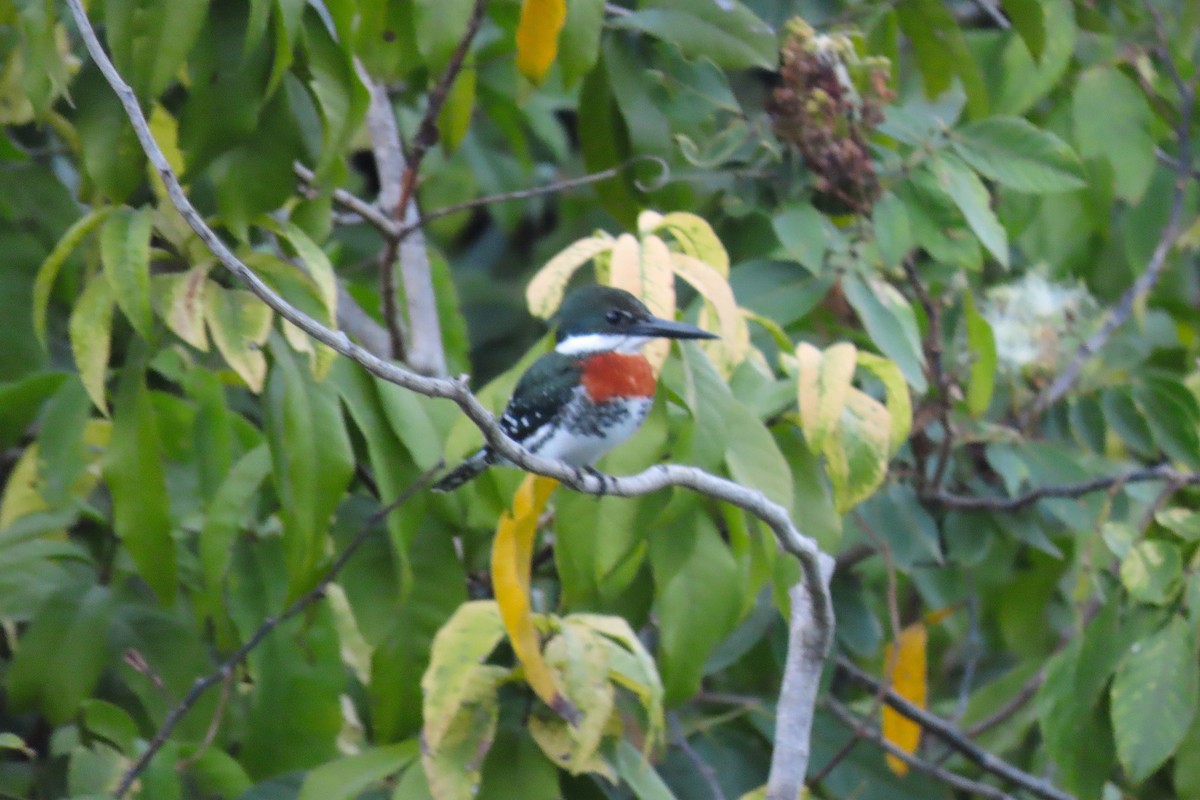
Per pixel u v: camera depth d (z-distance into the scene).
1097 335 11.26
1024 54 10.83
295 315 5.84
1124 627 8.76
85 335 7.61
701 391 7.87
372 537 9.06
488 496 8.85
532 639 7.31
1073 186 9.73
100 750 8.86
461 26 8.20
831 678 10.77
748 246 11.52
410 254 11.09
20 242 9.70
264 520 9.84
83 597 9.13
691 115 10.20
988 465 11.32
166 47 7.33
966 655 14.30
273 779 8.86
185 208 5.78
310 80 8.21
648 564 9.33
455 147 10.78
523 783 7.62
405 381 6.11
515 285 18.77
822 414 8.00
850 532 10.71
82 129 7.63
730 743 10.41
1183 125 11.20
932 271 11.55
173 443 10.27
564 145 15.09
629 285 7.83
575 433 9.60
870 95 9.71
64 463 8.88
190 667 9.47
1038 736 12.90
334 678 9.41
